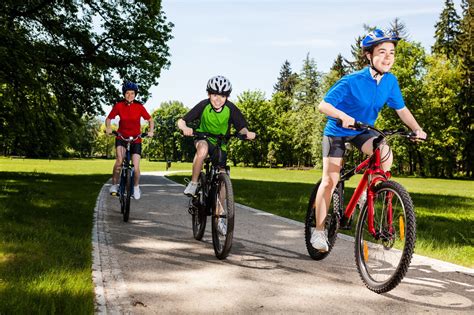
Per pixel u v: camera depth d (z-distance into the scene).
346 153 4.27
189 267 4.24
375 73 3.83
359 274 3.86
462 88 49.12
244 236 5.88
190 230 6.29
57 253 4.40
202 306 3.18
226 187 4.54
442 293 3.55
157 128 110.69
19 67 14.45
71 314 2.83
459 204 11.91
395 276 3.30
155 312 3.04
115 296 3.33
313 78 73.62
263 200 10.87
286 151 76.81
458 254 5.03
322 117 59.81
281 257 4.73
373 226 3.68
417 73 49.16
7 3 16.44
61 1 18.56
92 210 7.96
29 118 18.16
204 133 5.03
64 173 24.77
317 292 3.54
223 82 4.96
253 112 76.19
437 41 54.41
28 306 2.87
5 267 3.81
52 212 7.34
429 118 47.88
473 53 49.22
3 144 20.70
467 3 53.69
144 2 20.45
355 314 3.07
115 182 7.35
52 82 18.72
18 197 9.28
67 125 20.52
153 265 4.27
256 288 3.62
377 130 3.67
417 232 6.57
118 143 7.28
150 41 21.02
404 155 49.59
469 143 48.78
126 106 7.28
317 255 4.54
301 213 8.48
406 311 3.14
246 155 77.31
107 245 5.10
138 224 6.71
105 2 19.88
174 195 11.47
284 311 3.11
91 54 19.62
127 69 20.45
